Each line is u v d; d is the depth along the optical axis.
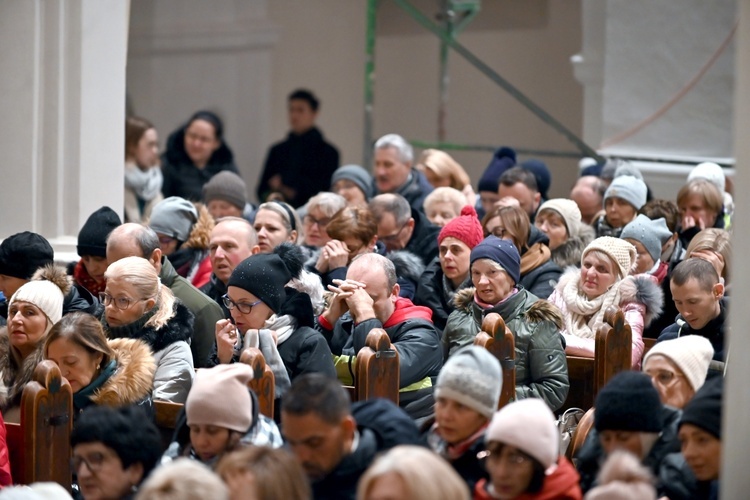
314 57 36.28
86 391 13.41
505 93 34.03
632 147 27.38
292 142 32.09
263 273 14.29
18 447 13.25
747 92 10.09
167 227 18.58
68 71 19.56
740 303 10.04
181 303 14.91
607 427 11.13
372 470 8.93
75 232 19.67
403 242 19.59
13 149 19.44
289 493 9.42
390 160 23.00
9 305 14.61
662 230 17.83
